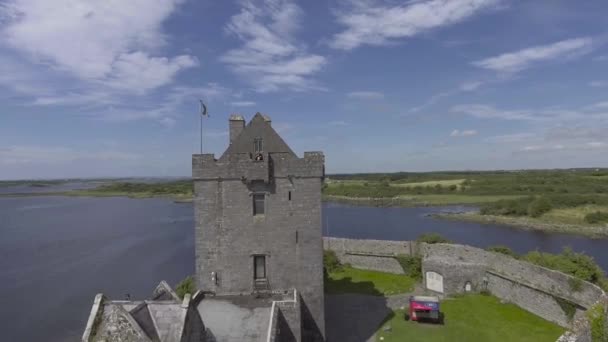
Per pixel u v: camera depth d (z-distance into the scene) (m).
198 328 16.06
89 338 13.73
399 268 46.16
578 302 27.64
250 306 23.50
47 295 47.19
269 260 25.92
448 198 148.75
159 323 14.79
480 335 27.89
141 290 48.81
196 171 25.75
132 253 68.31
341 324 30.92
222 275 25.88
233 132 28.59
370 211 123.88
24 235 87.56
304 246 25.95
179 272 56.28
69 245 75.81
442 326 29.75
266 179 25.22
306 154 25.80
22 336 36.91
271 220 25.88
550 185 150.50
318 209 25.94
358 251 49.16
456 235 83.31
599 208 102.56
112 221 110.38
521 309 32.66
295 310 22.00
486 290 36.62
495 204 114.62
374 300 36.56
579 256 32.66
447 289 37.16
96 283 51.56
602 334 21.89
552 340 26.75
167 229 93.94
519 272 33.56
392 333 28.70
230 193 25.81
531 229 90.06
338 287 40.91
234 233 25.88
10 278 53.81
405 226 93.62
